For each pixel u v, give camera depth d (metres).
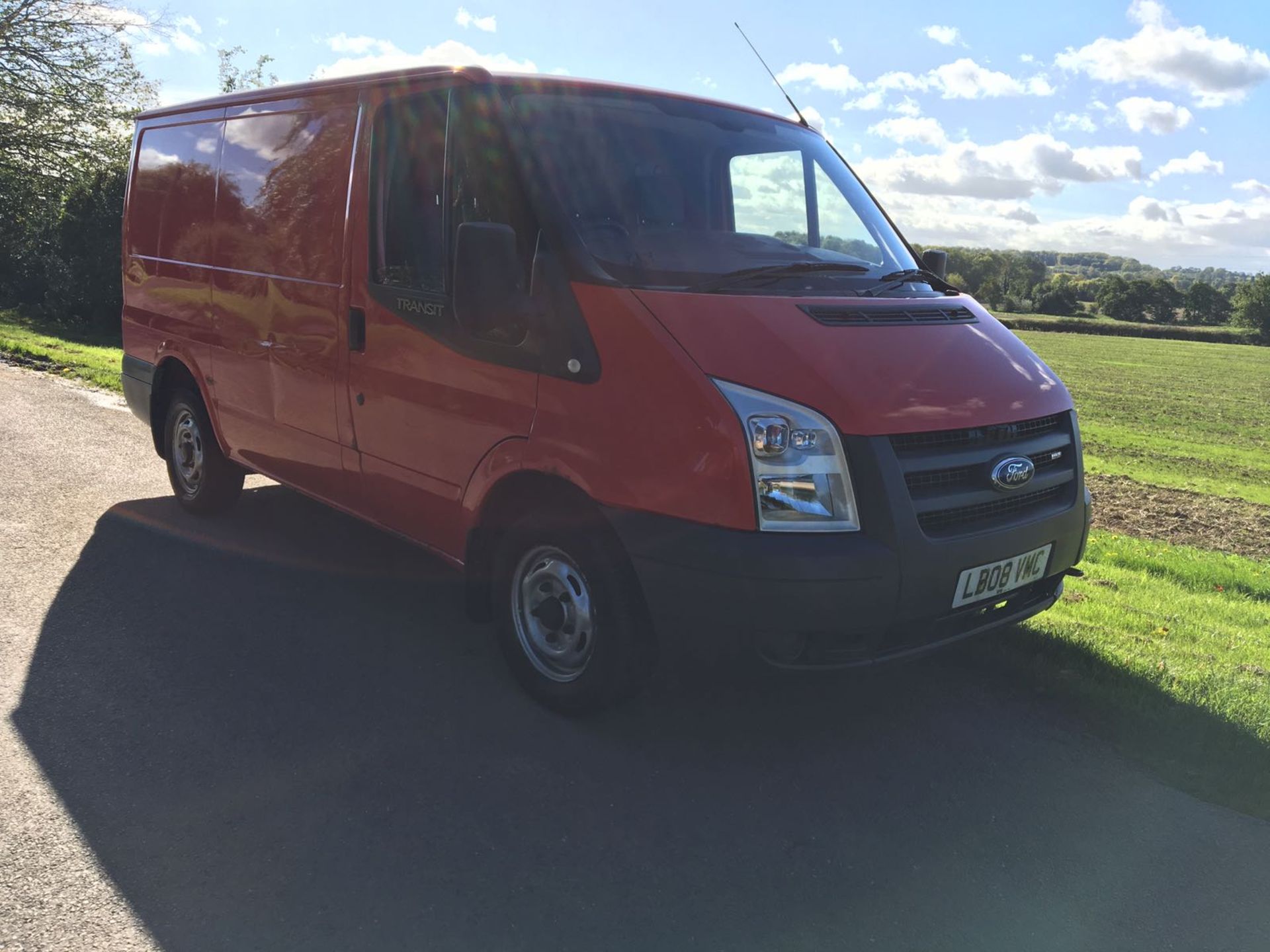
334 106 4.50
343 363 4.45
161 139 6.15
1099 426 28.22
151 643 4.26
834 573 3.02
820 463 3.09
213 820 2.99
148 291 6.20
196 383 5.81
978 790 3.41
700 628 3.17
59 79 27.31
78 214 26.14
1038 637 4.67
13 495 6.44
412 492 4.20
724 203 4.21
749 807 3.23
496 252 3.33
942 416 3.29
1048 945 2.64
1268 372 55.81
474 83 3.81
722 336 3.23
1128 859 3.05
